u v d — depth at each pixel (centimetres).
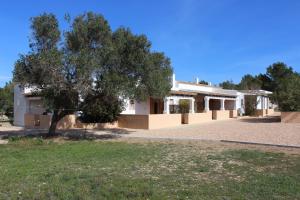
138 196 859
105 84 2100
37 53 2095
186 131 2761
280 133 2433
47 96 2283
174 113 3741
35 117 3431
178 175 1115
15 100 3925
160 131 2800
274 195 867
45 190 924
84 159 1425
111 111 3103
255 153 1547
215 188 941
